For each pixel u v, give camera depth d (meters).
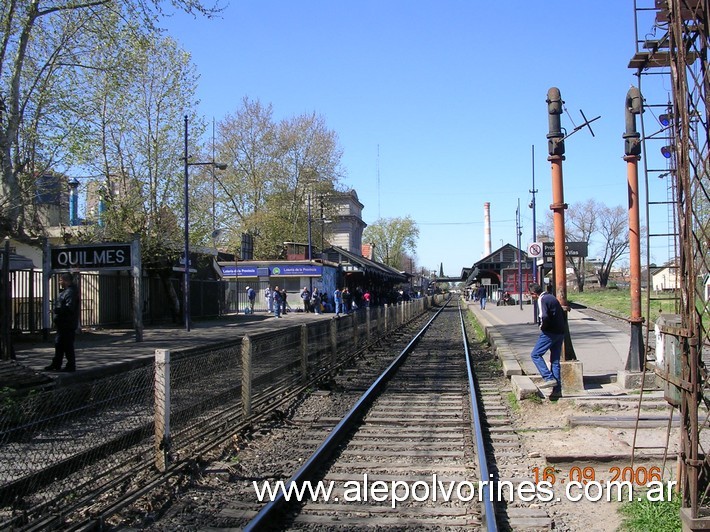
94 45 21.05
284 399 11.31
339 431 8.79
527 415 10.10
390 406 11.50
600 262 93.19
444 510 6.00
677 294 6.11
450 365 18.08
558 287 11.44
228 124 57.97
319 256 55.62
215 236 39.25
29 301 20.11
